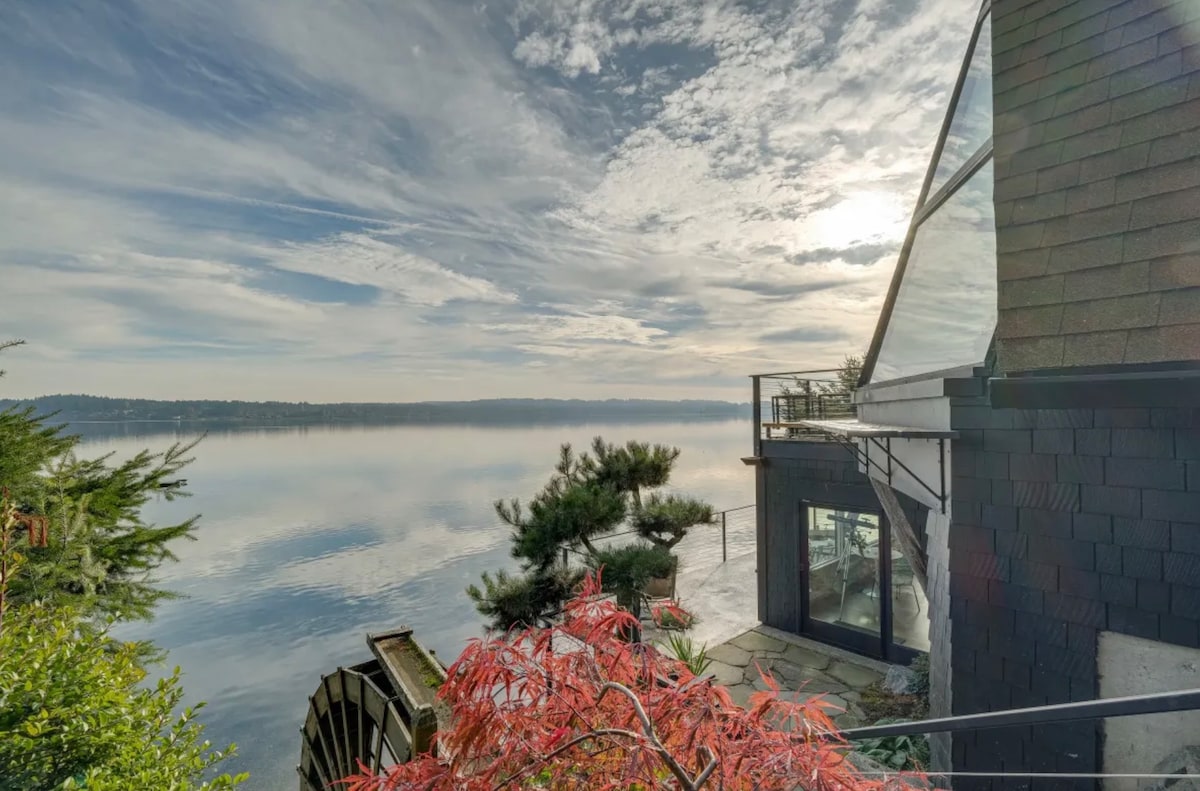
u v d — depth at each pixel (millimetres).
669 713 1160
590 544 7879
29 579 5184
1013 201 2787
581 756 1159
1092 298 2422
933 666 3875
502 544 22500
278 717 9945
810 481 6758
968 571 2955
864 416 5512
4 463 5359
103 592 6246
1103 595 2482
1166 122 2375
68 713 2318
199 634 13914
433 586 17359
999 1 3146
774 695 1187
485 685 1277
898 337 5168
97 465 6887
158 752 2400
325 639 13547
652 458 9359
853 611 6445
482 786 1133
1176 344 2162
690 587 9102
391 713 3480
